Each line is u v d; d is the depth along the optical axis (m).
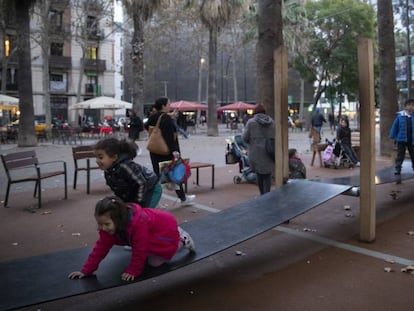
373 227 5.56
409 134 8.40
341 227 6.25
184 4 29.84
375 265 4.77
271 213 5.04
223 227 4.66
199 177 11.06
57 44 44.72
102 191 9.27
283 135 6.47
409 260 4.89
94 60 47.31
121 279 3.41
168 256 3.67
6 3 23.11
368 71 5.24
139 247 3.42
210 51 29.95
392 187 9.25
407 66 28.94
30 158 8.25
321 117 24.03
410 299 3.91
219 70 62.97
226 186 9.77
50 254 4.00
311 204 5.28
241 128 38.66
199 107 37.00
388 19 14.35
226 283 4.34
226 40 48.56
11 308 2.88
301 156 16.06
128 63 58.97
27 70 21.73
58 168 13.16
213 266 4.80
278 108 6.44
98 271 3.59
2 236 6.02
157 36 37.78
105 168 4.08
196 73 63.72
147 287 4.27
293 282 4.34
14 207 7.80
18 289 3.20
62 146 22.62
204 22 28.36
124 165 4.04
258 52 10.16
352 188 5.86
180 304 3.88
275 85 6.44
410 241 5.58
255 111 7.04
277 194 5.86
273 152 6.86
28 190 9.48
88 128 30.06
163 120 7.34
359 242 5.57
